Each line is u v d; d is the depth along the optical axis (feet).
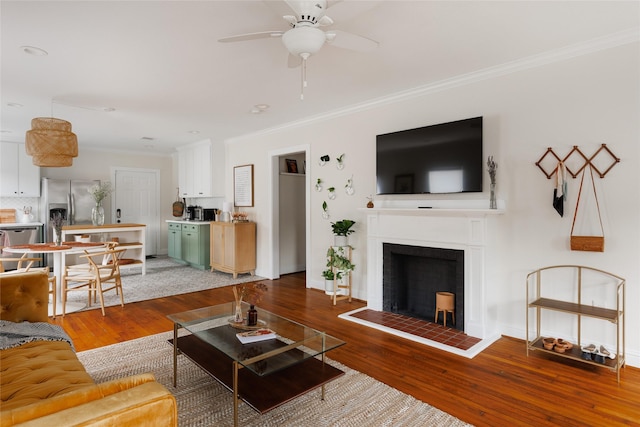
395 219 13.01
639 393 7.75
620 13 7.79
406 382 8.29
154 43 9.04
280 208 20.48
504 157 10.88
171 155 28.45
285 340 7.54
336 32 6.69
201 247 21.79
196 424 6.72
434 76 11.62
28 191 22.00
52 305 13.84
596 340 9.52
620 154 9.02
